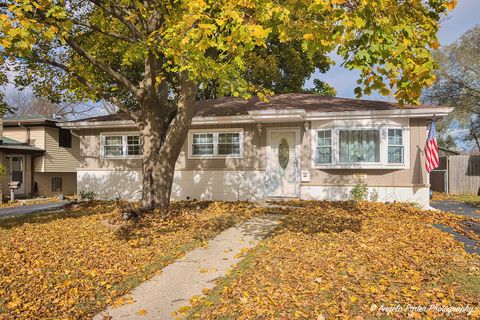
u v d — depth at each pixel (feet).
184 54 20.25
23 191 62.39
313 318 12.53
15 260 19.92
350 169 39.04
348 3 13.93
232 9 15.74
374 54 13.42
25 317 13.29
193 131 44.42
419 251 19.67
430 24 15.12
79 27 38.29
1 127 56.39
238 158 42.93
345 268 17.21
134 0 25.86
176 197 44.86
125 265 19.13
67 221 32.35
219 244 23.12
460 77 79.25
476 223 28.76
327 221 28.53
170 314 13.61
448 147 103.09
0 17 16.76
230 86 23.91
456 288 14.47
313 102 45.60
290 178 41.52
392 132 37.63
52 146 66.54
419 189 37.09
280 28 16.93
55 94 41.01
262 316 12.75
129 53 25.38
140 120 32.99
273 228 27.09
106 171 48.24
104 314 13.71
